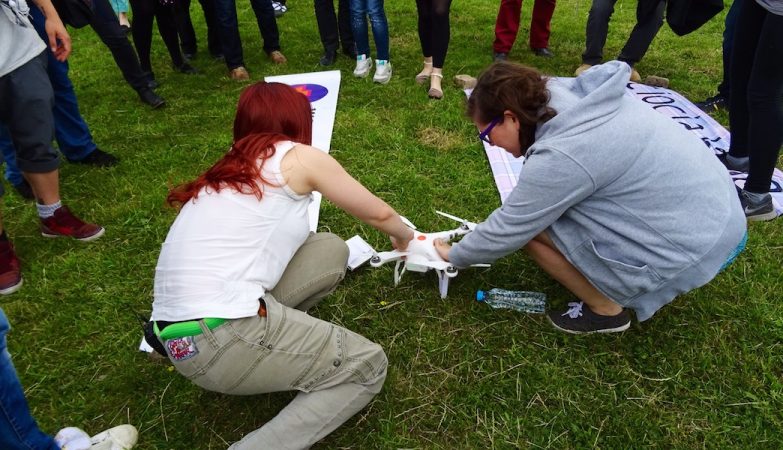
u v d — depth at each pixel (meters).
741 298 2.32
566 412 1.92
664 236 1.78
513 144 1.92
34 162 2.58
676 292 1.92
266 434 1.64
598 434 1.84
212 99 4.25
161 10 4.41
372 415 1.93
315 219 2.80
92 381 2.08
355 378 1.71
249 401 1.98
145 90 4.11
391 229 2.00
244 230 1.60
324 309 2.33
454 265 2.18
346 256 2.07
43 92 2.54
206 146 3.58
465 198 2.99
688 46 5.09
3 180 3.32
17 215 3.00
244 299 1.56
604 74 1.80
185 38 5.00
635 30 4.25
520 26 5.67
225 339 1.54
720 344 2.12
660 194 1.76
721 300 2.31
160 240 2.76
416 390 2.01
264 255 1.64
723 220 1.79
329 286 2.02
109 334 2.25
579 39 5.32
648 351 2.11
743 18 2.74
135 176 3.29
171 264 1.59
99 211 2.97
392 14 6.03
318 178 1.69
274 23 4.82
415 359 2.12
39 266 2.61
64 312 2.36
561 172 1.72
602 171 1.72
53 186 2.69
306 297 1.96
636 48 4.25
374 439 1.85
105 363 2.14
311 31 5.62
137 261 2.62
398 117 3.80
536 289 2.40
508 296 2.32
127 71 4.00
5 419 1.42
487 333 2.21
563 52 5.03
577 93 1.87
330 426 1.71
